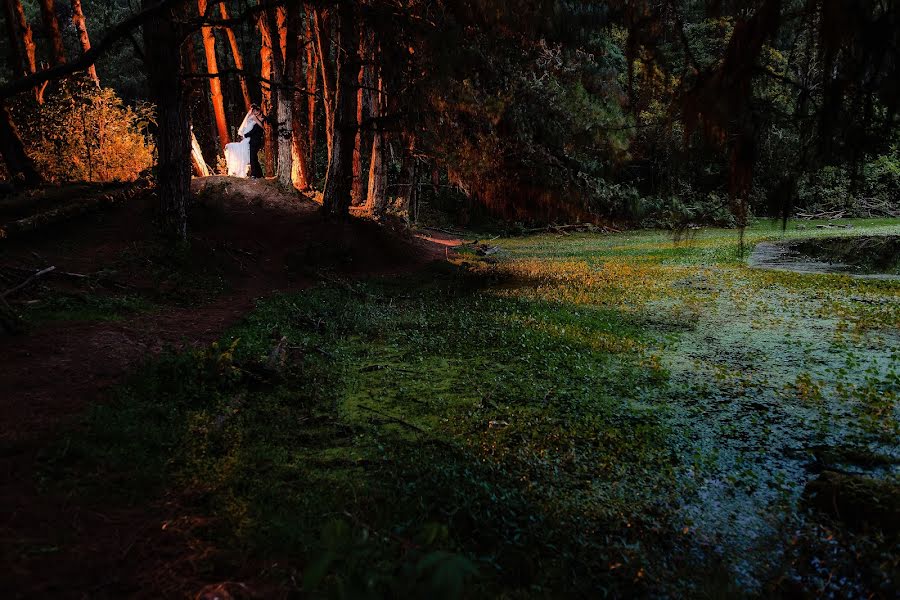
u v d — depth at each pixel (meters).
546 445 5.93
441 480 4.92
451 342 10.00
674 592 3.81
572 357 9.11
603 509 4.77
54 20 18.64
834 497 4.84
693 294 14.84
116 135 17.66
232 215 17.42
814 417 6.78
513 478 5.18
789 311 12.52
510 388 7.68
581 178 13.85
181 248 12.89
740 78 3.86
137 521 4.06
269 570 3.60
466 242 29.34
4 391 5.71
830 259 21.09
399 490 4.77
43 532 3.75
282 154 20.58
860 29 3.26
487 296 14.80
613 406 7.16
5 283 9.02
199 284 12.08
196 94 32.94
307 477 5.00
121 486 4.45
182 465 4.95
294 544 3.88
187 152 13.70
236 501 4.39
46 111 16.64
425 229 32.16
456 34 11.66
